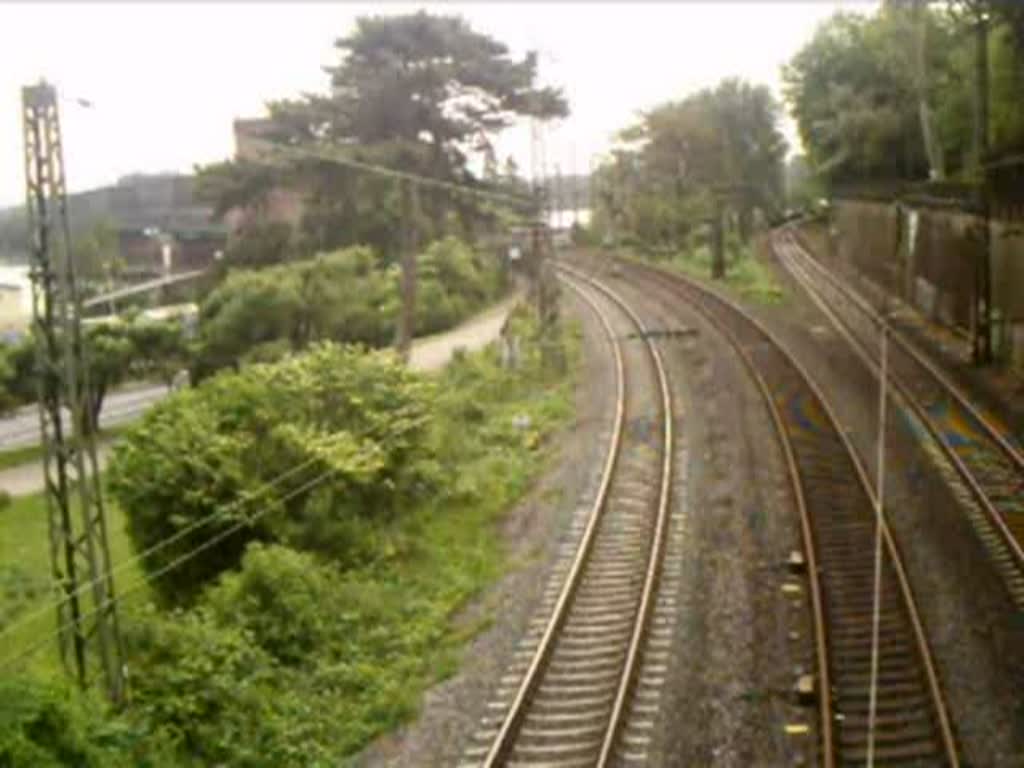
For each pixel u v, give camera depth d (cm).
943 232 4069
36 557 2900
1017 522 2055
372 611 1969
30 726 1373
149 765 1482
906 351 3634
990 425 2661
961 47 5175
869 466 2470
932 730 1385
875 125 6022
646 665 1633
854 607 1764
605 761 1373
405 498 2478
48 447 1655
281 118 4594
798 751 1373
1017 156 3728
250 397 2484
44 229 1549
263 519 2242
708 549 2072
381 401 2594
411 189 4475
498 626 1856
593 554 2112
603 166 9112
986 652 1574
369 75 4469
